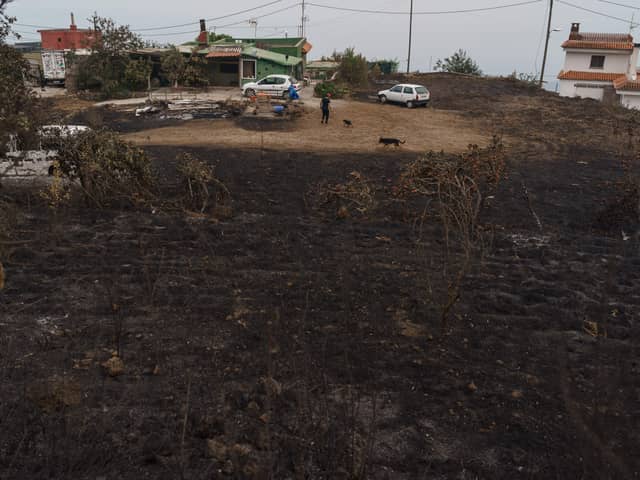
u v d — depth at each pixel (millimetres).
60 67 45031
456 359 6984
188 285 8938
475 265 10258
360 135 25922
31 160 13430
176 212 13109
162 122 28422
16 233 10883
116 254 10281
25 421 5320
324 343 6887
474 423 5723
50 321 7582
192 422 5500
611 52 45000
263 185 16250
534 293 9117
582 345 7395
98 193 13312
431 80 46156
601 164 20750
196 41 48562
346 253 10523
